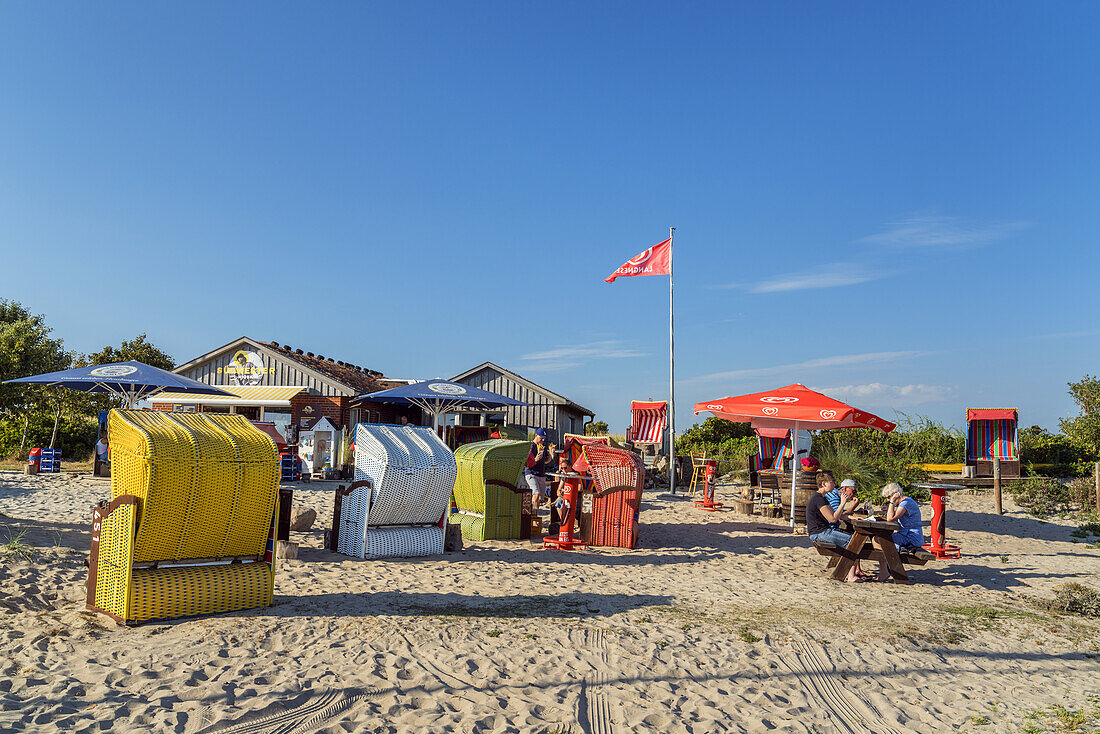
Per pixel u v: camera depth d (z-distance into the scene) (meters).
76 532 10.15
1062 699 5.57
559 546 11.30
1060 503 18.06
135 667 5.10
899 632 6.95
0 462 23.70
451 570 9.23
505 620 6.79
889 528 9.32
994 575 10.13
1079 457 22.72
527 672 5.46
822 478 10.34
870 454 21.75
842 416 12.60
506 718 4.63
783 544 12.46
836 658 6.18
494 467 12.09
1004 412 19.75
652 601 7.89
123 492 6.43
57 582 7.37
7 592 6.84
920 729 4.90
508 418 29.73
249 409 26.56
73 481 17.95
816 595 8.54
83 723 4.15
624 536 11.68
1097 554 12.22
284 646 5.77
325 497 16.75
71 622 6.14
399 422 30.64
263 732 4.23
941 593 8.91
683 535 13.25
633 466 11.79
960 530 14.48
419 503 10.16
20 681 4.73
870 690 5.57
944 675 6.00
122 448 6.47
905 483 18.75
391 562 9.58
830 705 5.23
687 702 5.09
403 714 4.61
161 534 6.30
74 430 26.39
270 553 7.20
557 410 29.53
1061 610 8.27
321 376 26.27
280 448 20.17
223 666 5.23
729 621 7.11
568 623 6.77
